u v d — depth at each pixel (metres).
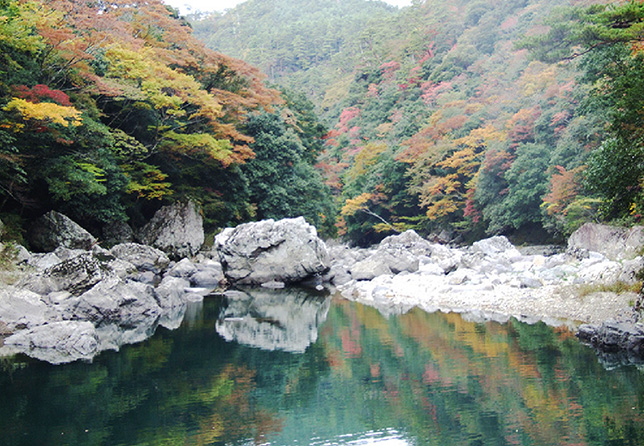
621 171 16.64
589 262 23.84
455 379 12.73
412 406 11.18
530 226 53.31
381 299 24.91
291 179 48.22
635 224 26.17
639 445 8.98
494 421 10.24
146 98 30.47
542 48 33.31
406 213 71.31
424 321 19.41
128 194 34.97
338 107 128.12
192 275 30.11
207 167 39.69
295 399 11.80
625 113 16.30
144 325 19.33
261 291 28.17
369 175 73.31
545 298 20.69
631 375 12.41
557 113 46.19
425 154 64.62
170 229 35.41
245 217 44.38
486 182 52.41
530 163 46.25
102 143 27.36
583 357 13.95
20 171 23.30
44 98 22.89
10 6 21.78
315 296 26.42
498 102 67.19
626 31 20.66
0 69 22.64
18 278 20.27
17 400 11.59
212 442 9.59
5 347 15.73
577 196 37.81
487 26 105.31
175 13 47.06
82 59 27.16
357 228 73.88
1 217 25.36
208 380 13.13
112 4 36.53
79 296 19.44
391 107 105.69
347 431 9.98
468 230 61.88
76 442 9.52
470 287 24.16
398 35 133.38
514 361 13.88
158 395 12.02
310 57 176.12
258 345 16.47
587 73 30.36
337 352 15.58
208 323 19.73
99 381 12.90
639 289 17.98
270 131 45.84
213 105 34.44
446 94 85.19
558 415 10.36
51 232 26.78
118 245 28.88
